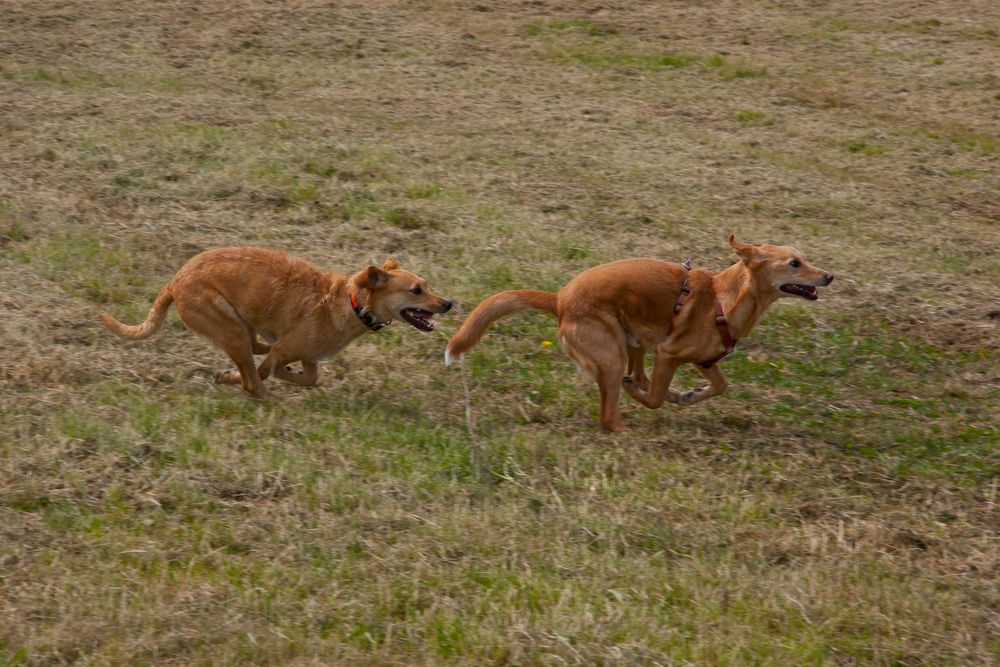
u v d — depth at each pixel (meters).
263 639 6.48
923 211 16.78
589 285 9.54
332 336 9.48
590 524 8.09
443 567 7.39
